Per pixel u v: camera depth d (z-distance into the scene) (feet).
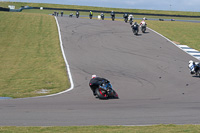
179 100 52.21
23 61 102.89
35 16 206.18
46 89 65.51
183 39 149.07
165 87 67.26
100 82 53.26
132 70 88.48
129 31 163.63
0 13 207.72
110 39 140.15
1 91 62.34
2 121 34.27
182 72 87.20
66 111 40.83
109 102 49.49
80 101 50.42
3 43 133.08
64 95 57.36
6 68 91.76
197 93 60.29
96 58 105.29
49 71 86.89
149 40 140.77
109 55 110.11
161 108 44.06
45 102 48.91
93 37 143.74
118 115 38.55
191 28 186.91
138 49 121.60
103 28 170.09
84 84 70.38
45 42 134.82
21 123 33.50
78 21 194.70
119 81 74.23
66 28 165.37
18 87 67.00
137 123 34.35
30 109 41.96
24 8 365.61
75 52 115.34
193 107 45.16
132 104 47.62
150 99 53.11
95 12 363.15
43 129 30.01
